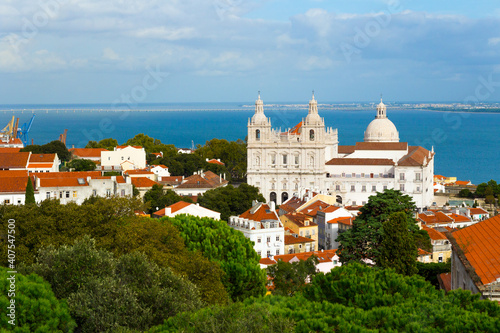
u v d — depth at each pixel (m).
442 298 64.44
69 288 73.88
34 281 70.62
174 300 73.25
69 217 99.12
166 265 91.88
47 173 185.75
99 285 70.38
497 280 65.12
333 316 63.81
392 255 102.94
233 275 106.50
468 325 56.78
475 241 79.38
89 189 175.38
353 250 115.94
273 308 63.38
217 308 61.75
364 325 61.66
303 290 75.19
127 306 69.81
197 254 101.75
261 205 179.00
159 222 110.44
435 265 109.31
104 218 102.81
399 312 62.22
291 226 185.62
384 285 70.25
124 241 95.06
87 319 68.12
